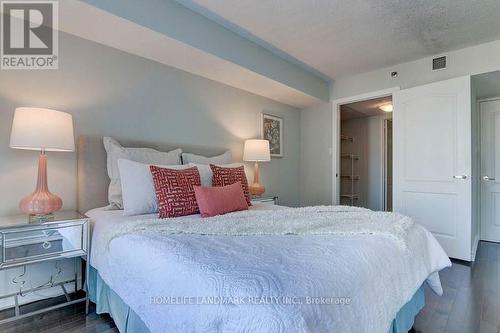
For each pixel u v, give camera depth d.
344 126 6.09
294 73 3.47
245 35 2.75
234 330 0.74
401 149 3.35
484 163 3.86
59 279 2.06
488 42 2.90
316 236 1.30
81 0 1.73
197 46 2.38
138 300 1.17
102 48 2.30
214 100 3.18
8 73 1.88
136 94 2.51
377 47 3.01
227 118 3.32
